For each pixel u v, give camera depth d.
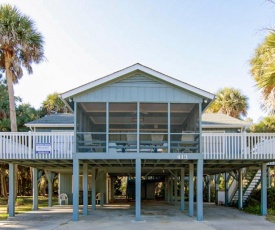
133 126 18.59
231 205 19.59
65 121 19.89
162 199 27.38
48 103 35.28
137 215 12.55
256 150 13.20
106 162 14.43
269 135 13.23
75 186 12.71
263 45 9.38
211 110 32.69
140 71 13.14
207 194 25.62
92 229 10.77
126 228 10.93
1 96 26.31
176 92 13.16
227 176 22.45
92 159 13.06
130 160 13.73
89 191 22.22
